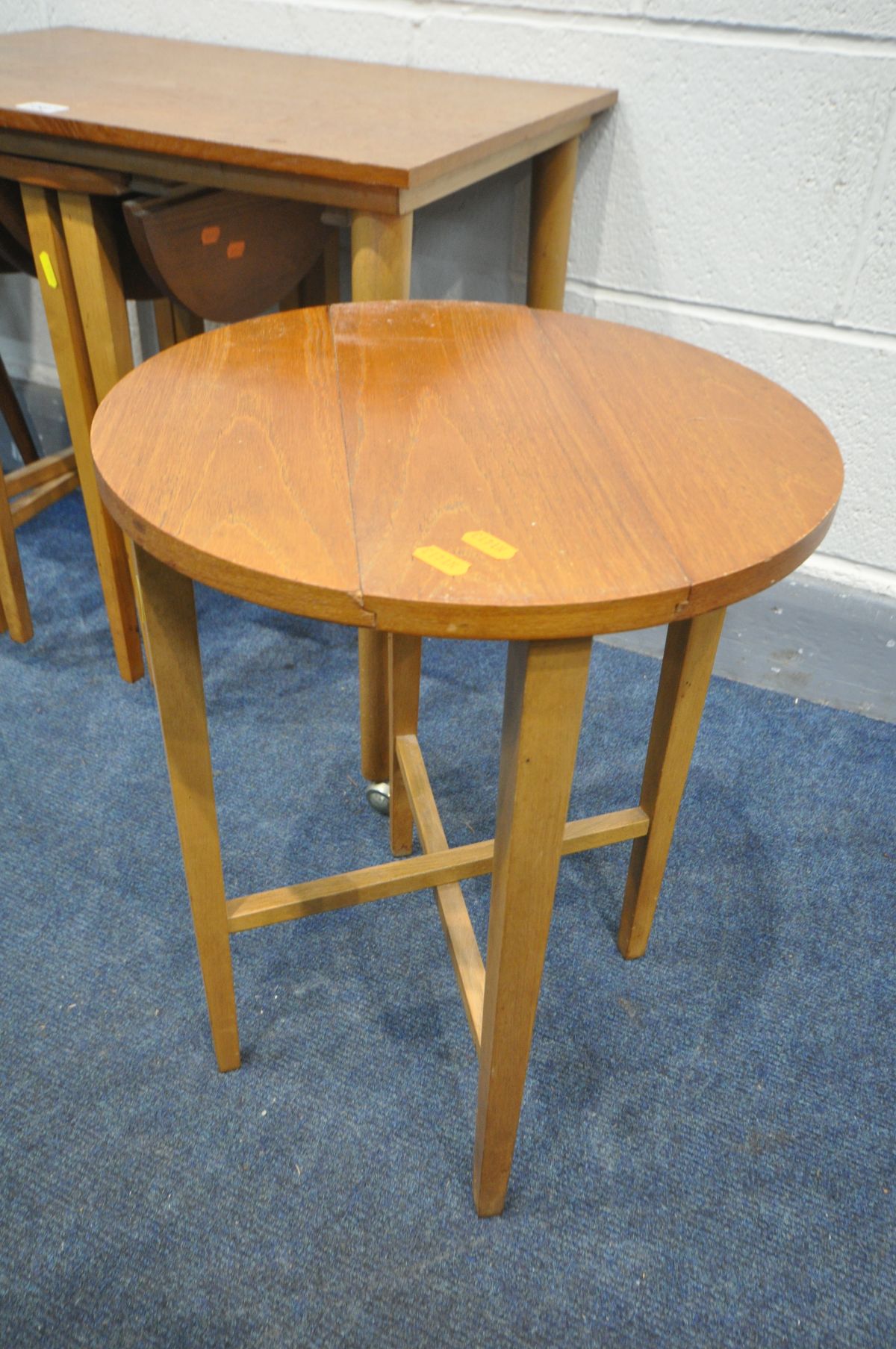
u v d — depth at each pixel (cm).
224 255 123
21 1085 100
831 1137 99
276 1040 106
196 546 57
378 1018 108
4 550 153
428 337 89
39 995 109
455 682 160
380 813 134
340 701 154
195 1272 87
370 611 55
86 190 114
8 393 184
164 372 79
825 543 171
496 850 71
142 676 157
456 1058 105
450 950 100
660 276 156
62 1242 88
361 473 66
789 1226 92
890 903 124
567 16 141
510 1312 85
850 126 134
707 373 85
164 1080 101
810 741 149
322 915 119
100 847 126
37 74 134
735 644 167
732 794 139
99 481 66
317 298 159
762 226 146
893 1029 109
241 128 108
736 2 131
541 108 127
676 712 94
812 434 75
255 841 128
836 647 166
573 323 95
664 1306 86
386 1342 82
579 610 54
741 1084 103
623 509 63
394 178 94
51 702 150
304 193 102
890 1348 83
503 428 73
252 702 153
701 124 142
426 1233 90
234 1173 94
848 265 144
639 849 106
